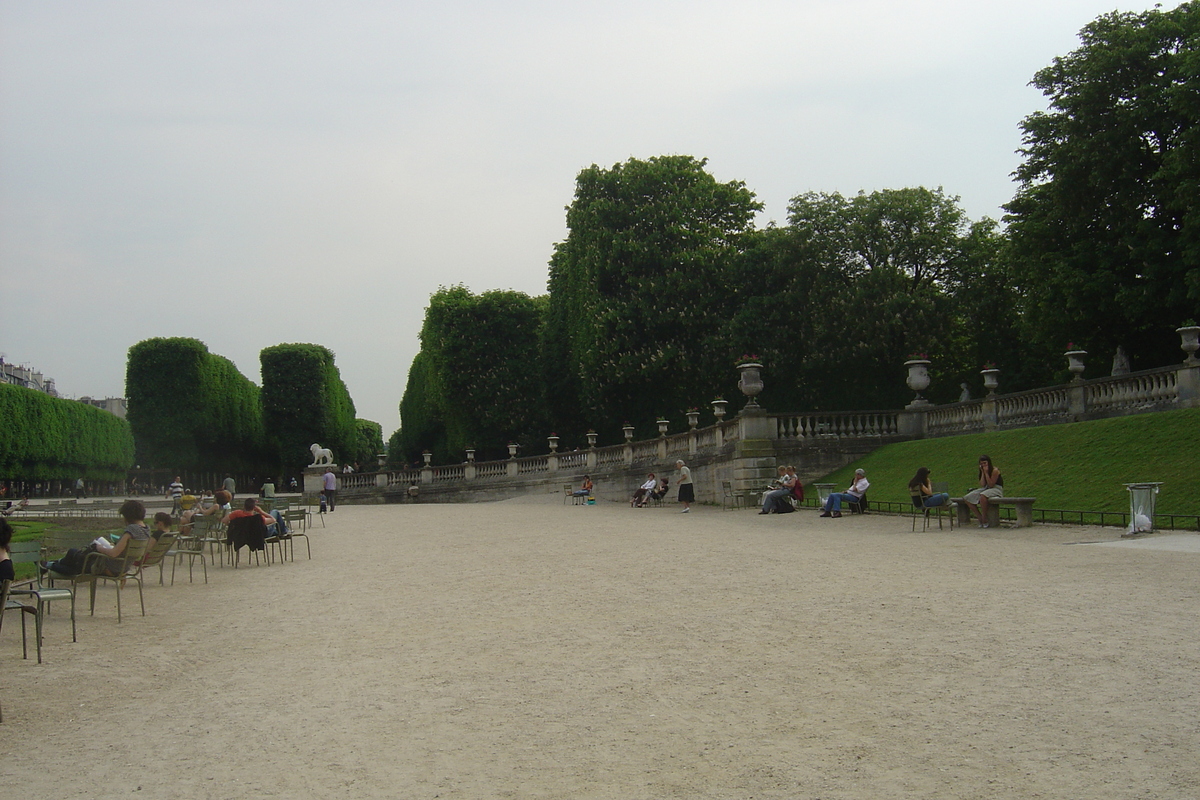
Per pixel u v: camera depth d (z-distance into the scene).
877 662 8.36
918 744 6.17
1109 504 20.58
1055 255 37.44
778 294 47.88
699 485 38.88
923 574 13.68
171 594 14.98
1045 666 7.97
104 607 13.52
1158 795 5.23
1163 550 15.28
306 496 56.56
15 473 51.84
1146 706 6.79
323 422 79.62
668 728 6.71
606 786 5.64
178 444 69.31
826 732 6.48
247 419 81.06
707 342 47.81
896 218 47.03
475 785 5.73
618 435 53.94
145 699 8.05
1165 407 25.92
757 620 10.56
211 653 9.99
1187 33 35.06
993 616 10.20
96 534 15.41
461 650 9.62
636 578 14.59
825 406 48.66
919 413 35.97
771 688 7.65
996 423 32.22
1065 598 11.12
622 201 50.66
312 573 17.42
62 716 7.54
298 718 7.30
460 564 17.70
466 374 60.12
